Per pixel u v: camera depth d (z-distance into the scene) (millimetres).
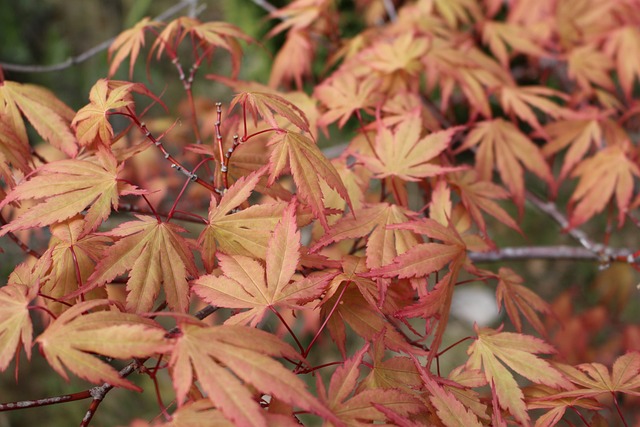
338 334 497
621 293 1051
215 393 417
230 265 479
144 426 432
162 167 901
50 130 549
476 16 774
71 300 491
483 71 664
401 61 627
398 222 515
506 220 575
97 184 490
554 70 921
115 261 469
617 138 688
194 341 428
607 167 657
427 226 504
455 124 773
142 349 426
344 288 488
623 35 739
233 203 489
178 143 927
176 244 480
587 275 1287
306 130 494
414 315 481
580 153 674
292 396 420
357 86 609
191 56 1465
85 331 431
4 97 550
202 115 975
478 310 1303
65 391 1121
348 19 1010
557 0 802
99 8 1524
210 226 489
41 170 498
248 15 1046
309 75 750
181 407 428
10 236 545
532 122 658
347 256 512
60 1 1521
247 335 435
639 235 1242
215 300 470
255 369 424
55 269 494
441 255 499
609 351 1000
